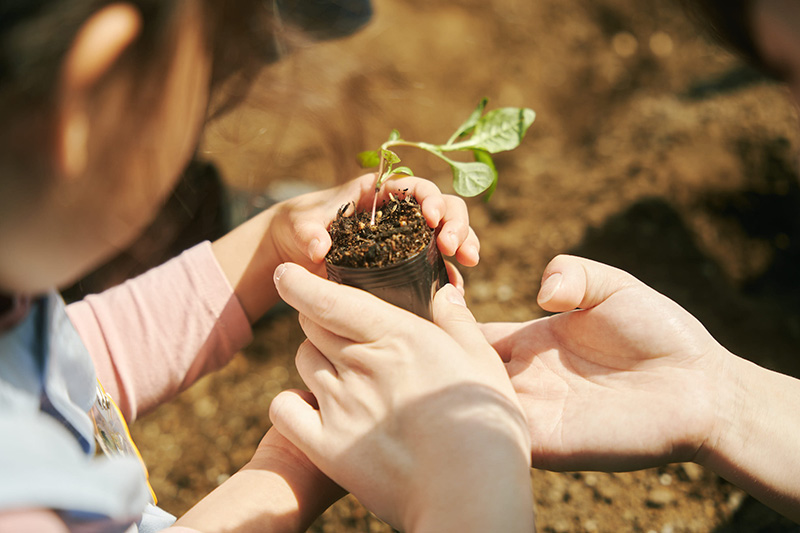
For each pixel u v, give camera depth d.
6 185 0.36
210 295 0.56
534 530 0.43
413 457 0.45
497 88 1.29
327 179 0.90
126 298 0.55
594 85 1.31
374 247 0.51
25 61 0.34
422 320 0.48
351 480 0.46
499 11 1.41
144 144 0.37
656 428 0.49
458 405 0.45
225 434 0.79
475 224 0.98
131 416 0.55
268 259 0.57
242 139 0.54
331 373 0.49
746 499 0.67
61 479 0.36
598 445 0.49
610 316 0.51
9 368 0.40
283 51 0.45
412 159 1.13
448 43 1.33
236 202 0.79
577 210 0.96
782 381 0.51
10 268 0.38
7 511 0.35
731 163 0.99
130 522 0.42
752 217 0.95
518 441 0.45
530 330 0.54
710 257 0.90
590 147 1.13
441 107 1.24
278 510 0.48
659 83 1.29
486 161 0.55
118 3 0.36
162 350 0.55
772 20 0.40
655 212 0.93
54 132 0.36
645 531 0.66
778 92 1.08
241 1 0.39
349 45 1.08
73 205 0.37
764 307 0.85
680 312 0.51
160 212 0.67
